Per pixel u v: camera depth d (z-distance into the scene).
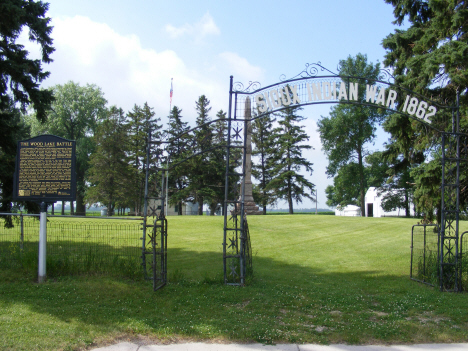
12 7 12.95
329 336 6.60
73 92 56.34
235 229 10.43
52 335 6.28
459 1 12.89
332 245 19.97
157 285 9.76
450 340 6.50
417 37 15.27
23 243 12.30
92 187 50.91
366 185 67.44
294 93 10.33
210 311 7.94
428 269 11.14
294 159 54.53
